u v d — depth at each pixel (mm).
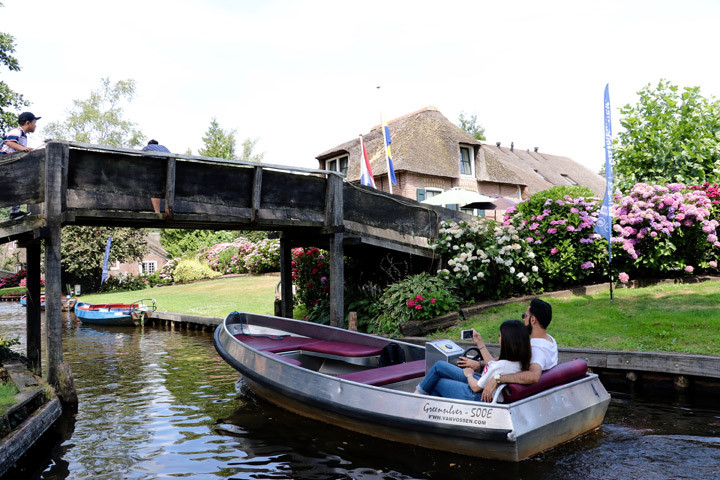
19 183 7465
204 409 7184
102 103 41438
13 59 20641
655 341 7691
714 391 6691
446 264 11805
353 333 8234
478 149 27609
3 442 4930
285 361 6613
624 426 5598
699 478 4258
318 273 13180
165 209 8719
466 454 4961
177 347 13297
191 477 4863
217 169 9312
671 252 11336
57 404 6695
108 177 8219
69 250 33344
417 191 24891
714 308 8766
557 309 9977
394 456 5180
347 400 5785
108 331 17516
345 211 10859
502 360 4879
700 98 13969
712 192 11922
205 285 27781
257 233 34312
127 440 5930
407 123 26891
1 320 22469
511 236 11211
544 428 4785
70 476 4930
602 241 11172
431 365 5867
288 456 5305
